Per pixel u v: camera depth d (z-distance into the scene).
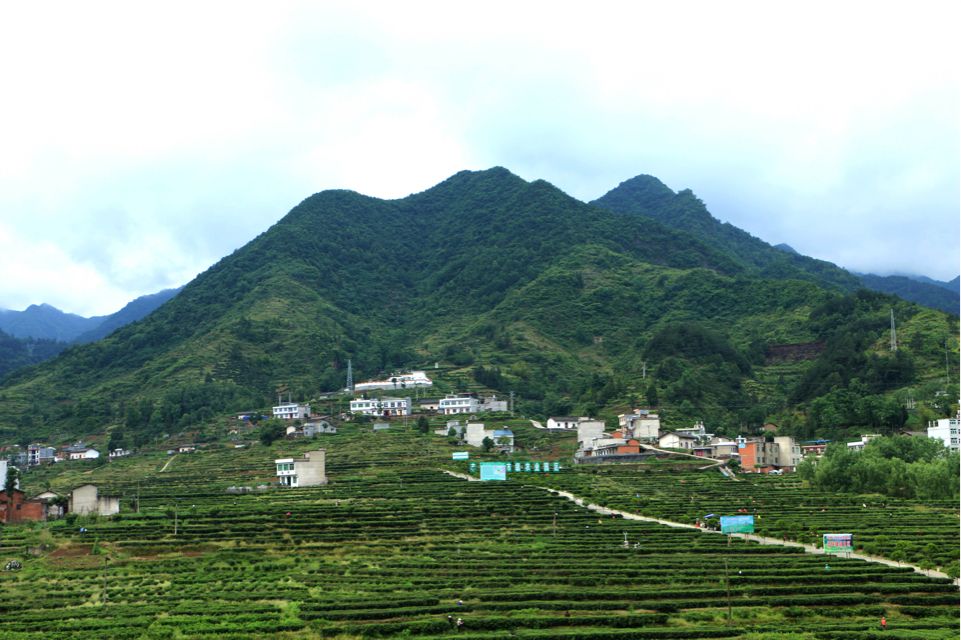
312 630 143.75
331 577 178.62
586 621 146.00
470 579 171.00
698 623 145.75
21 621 151.75
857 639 132.62
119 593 170.88
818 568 168.38
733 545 190.88
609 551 189.88
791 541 196.38
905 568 166.00
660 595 156.12
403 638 140.75
